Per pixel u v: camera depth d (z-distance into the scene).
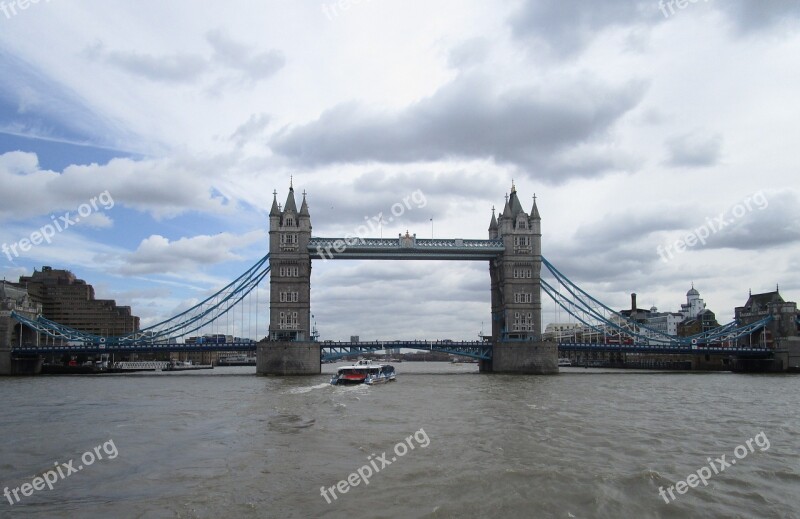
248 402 64.06
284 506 25.31
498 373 135.12
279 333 128.75
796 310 151.62
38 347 138.12
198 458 34.22
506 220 138.38
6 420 50.66
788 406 61.44
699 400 67.62
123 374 146.50
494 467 31.48
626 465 32.06
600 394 74.88
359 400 65.31
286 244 130.50
